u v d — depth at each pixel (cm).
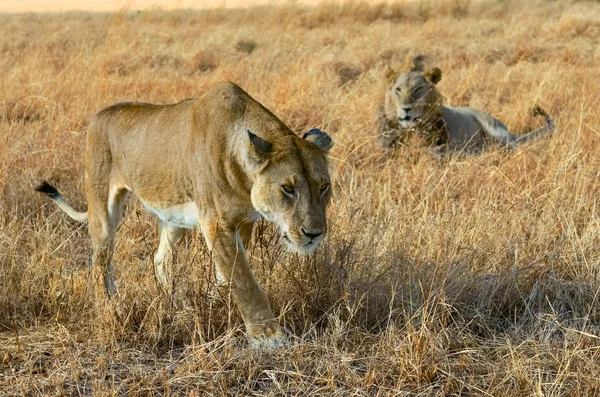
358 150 1709
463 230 1159
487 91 2364
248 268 933
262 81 2434
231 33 4153
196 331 920
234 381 838
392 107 1811
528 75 2528
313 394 814
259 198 886
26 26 4688
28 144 1669
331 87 2300
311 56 3075
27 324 991
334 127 1881
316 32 4341
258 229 1038
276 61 3128
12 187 1416
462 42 3753
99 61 2911
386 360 864
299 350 873
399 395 809
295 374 833
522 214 1229
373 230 1116
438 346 891
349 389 823
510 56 3256
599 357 880
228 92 940
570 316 1000
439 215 1234
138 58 3120
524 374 816
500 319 1008
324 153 923
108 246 1095
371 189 1373
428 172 1506
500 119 2100
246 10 5156
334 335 902
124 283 1022
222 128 920
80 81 2384
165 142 1002
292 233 873
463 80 2480
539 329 938
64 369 862
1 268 1058
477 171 1509
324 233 883
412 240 1127
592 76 2481
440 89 2377
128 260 1176
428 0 5294
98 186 1091
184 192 989
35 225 1247
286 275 1005
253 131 906
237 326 948
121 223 1288
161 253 1133
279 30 4384
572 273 1085
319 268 1006
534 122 2028
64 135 1753
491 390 816
